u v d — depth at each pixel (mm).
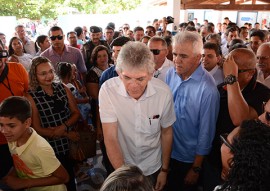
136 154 1687
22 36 5684
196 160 1932
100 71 3176
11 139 1603
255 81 1937
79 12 13320
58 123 2236
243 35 6938
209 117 1842
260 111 1871
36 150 1601
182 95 1966
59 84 2338
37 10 11703
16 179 1687
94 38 4949
